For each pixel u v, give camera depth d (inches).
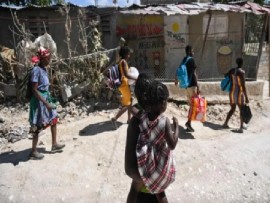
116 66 258.7
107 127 271.6
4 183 200.4
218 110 327.9
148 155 122.8
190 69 270.7
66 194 190.1
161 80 371.6
